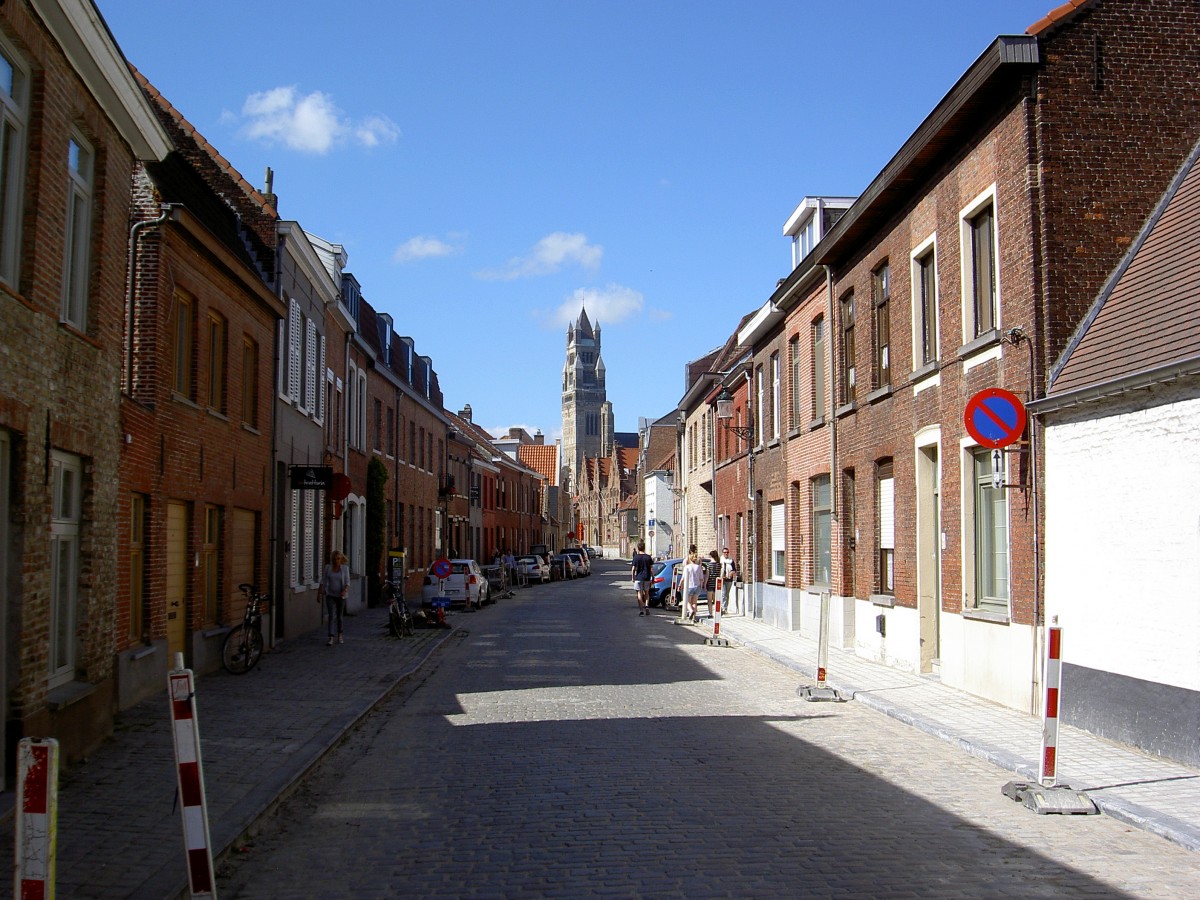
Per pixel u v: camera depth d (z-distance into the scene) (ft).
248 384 59.36
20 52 26.71
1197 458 29.17
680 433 150.30
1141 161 38.78
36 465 27.25
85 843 21.75
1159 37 39.37
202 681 48.16
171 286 44.19
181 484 45.57
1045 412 36.94
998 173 40.96
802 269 69.00
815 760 30.96
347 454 90.74
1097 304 37.47
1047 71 38.73
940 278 47.21
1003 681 40.11
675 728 36.60
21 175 27.02
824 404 68.74
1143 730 31.22
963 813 24.66
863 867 20.34
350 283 90.53
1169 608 30.22
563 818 24.35
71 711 29.60
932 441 47.96
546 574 191.11
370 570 102.12
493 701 43.83
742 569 96.78
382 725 38.47
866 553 58.18
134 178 42.39
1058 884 19.36
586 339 590.14
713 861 20.80
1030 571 38.01
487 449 195.11
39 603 27.30
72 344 30.07
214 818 23.80
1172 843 22.18
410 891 19.35
